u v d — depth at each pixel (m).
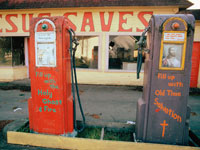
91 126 3.28
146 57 2.72
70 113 2.76
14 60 8.13
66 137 2.62
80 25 7.25
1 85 7.29
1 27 7.71
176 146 2.44
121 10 6.95
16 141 2.76
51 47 2.59
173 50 2.39
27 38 8.68
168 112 2.54
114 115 4.13
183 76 2.44
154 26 2.38
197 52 7.27
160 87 2.49
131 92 6.38
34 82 2.72
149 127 2.61
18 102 5.06
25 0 7.43
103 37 7.22
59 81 2.64
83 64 7.63
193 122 3.77
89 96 5.79
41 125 2.79
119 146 2.53
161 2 6.52
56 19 2.53
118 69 7.45
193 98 5.85
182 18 2.32
